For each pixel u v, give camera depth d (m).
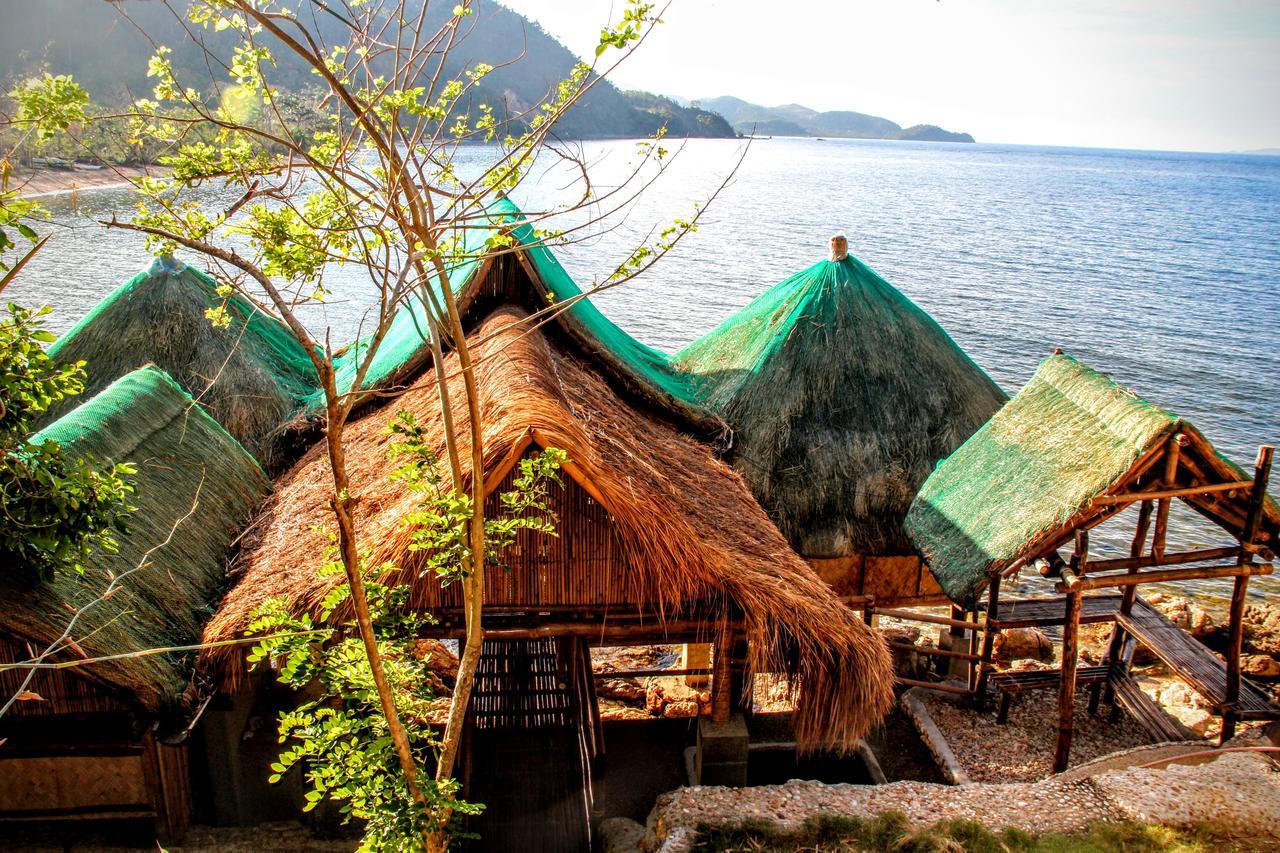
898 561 14.88
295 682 6.97
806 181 151.38
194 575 10.59
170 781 9.58
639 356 17.02
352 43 6.29
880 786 9.95
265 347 16.67
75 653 8.27
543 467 7.53
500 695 13.02
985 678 13.15
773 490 14.73
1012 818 9.34
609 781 11.48
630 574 9.50
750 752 11.77
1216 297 59.41
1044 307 52.97
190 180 5.82
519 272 14.73
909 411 15.34
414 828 6.72
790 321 16.02
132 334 15.52
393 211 5.96
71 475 8.45
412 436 6.75
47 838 9.55
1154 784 9.78
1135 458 10.20
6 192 6.03
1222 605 20.08
